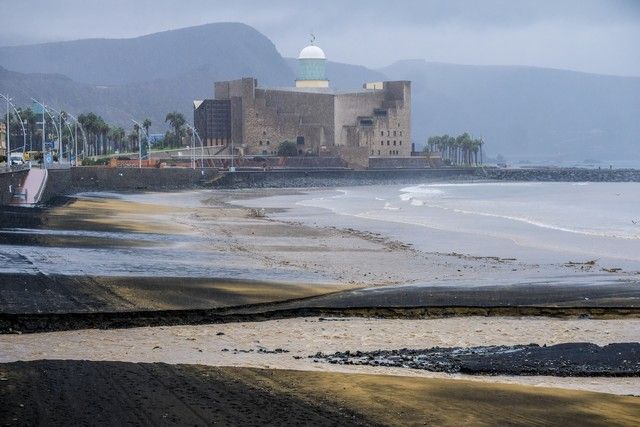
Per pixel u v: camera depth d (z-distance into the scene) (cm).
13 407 3769
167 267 9594
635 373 5162
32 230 13250
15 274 8150
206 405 3906
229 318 7081
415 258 12169
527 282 9519
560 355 5666
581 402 4250
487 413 3975
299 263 11144
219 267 10006
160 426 3547
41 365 4662
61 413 3691
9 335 5997
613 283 9438
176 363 5000
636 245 14512
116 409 3778
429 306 7700
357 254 12538
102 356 5294
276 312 7331
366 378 4638
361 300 7994
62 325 6444
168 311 6988
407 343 6200
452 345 6141
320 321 7119
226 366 4897
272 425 3622
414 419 3831
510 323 7144
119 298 7344
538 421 3875
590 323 7175
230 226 17588
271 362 5238
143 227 15812
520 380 4941
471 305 7788
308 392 4262
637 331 6794
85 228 14488
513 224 18938
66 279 8075
